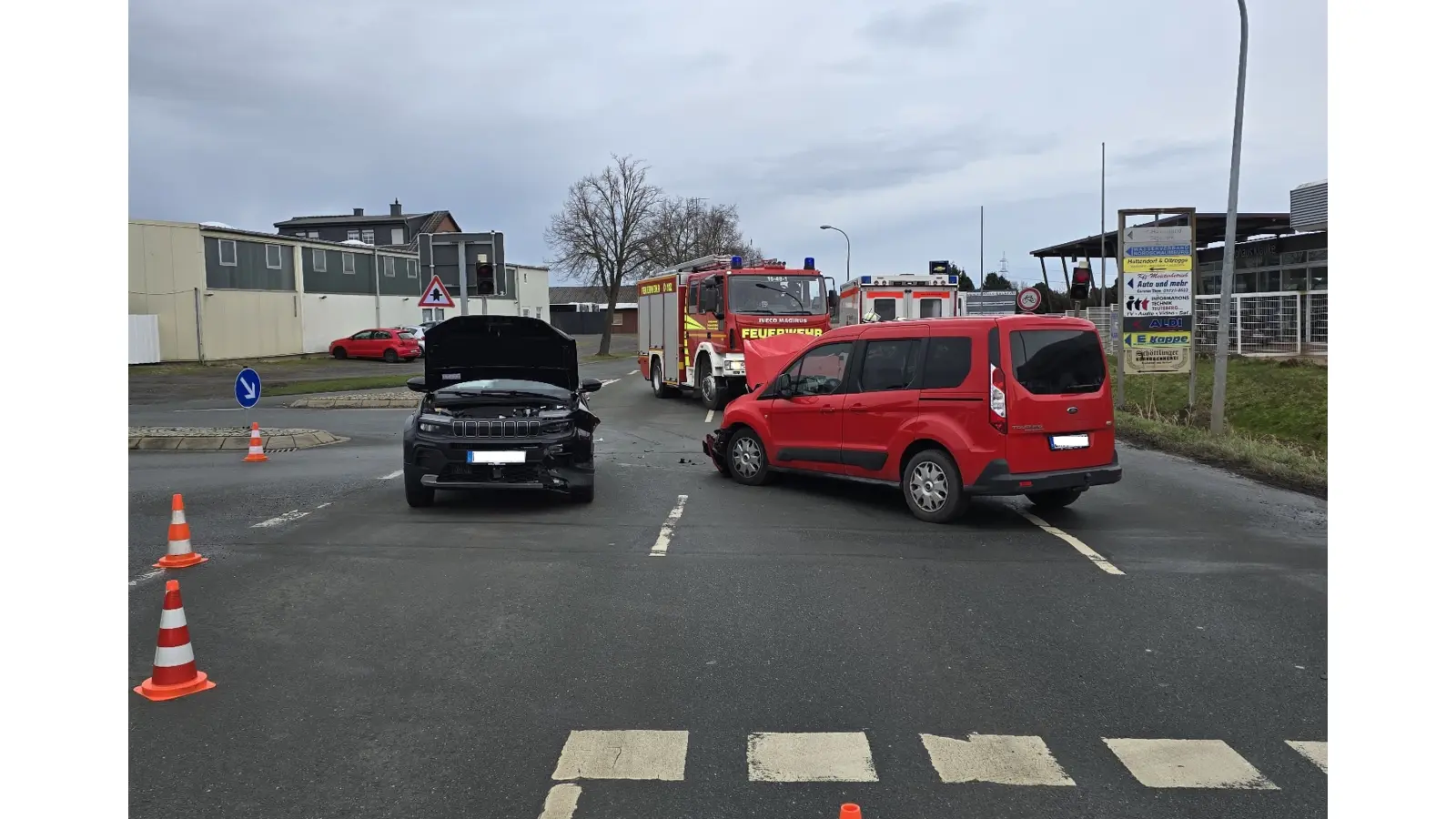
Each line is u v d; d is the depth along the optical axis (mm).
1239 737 4242
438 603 6168
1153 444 15211
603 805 3609
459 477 9055
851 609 6094
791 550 7684
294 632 5582
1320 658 5223
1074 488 8758
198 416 19266
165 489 10391
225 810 3568
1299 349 26281
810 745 4125
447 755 4012
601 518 8922
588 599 6270
